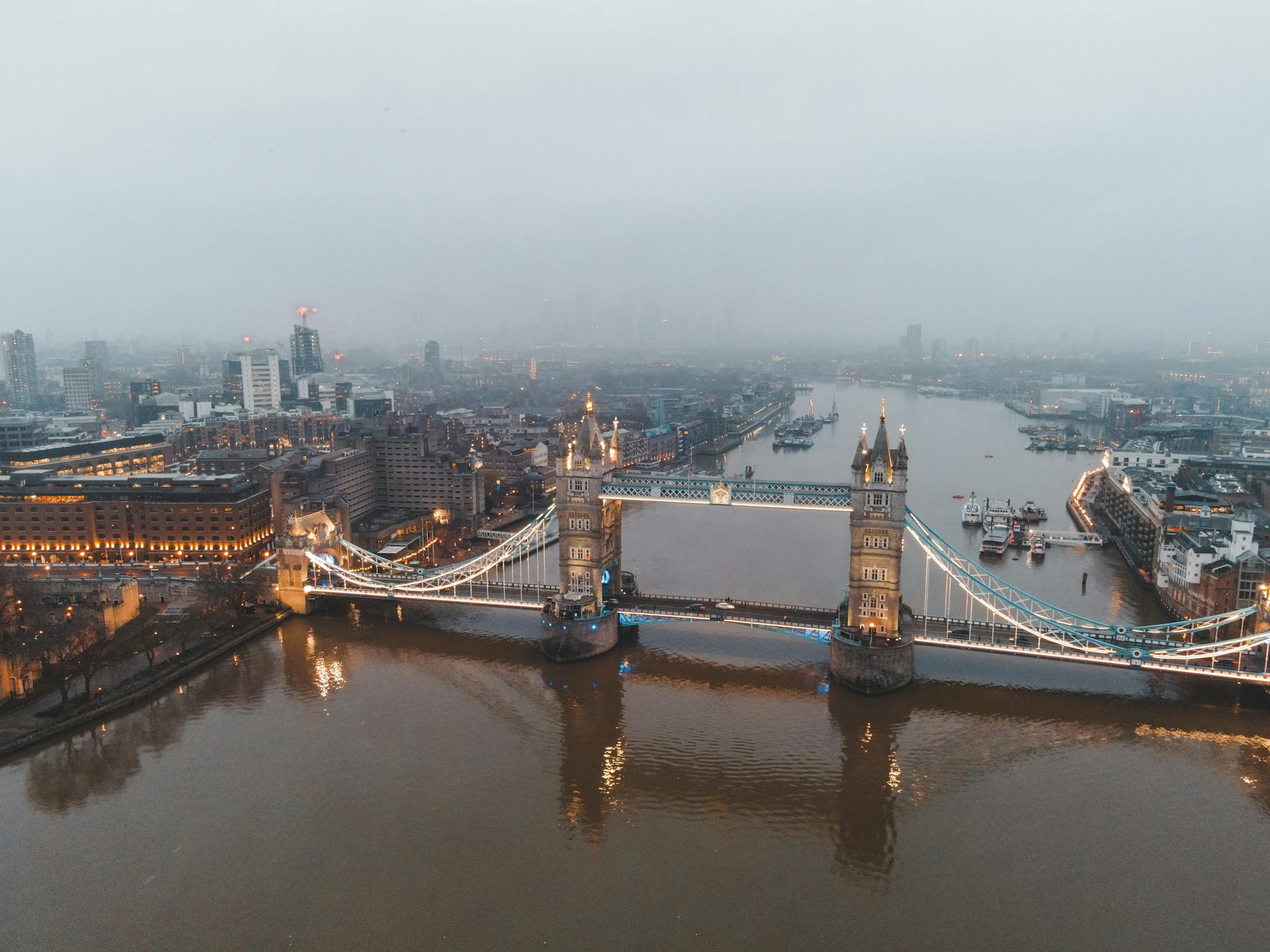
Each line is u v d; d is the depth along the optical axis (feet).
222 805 463.42
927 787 479.00
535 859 416.87
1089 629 625.82
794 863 415.44
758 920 374.63
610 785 482.69
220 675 639.76
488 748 524.11
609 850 424.46
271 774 494.18
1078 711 564.71
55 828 443.73
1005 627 650.84
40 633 586.86
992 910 380.99
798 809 460.14
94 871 409.49
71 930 370.94
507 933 366.43
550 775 493.36
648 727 549.95
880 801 466.29
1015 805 461.37
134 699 588.50
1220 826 441.68
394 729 549.13
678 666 646.33
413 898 388.78
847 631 611.88
